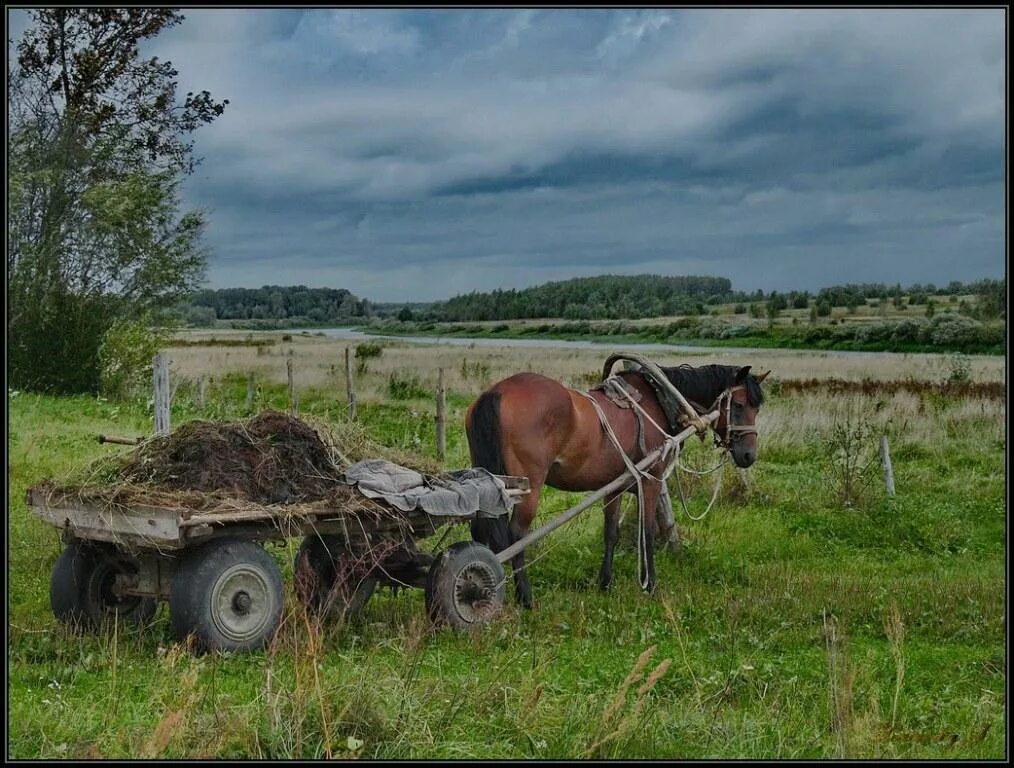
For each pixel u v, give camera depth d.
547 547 13.09
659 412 11.73
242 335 117.94
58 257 31.88
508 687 6.79
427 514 8.73
